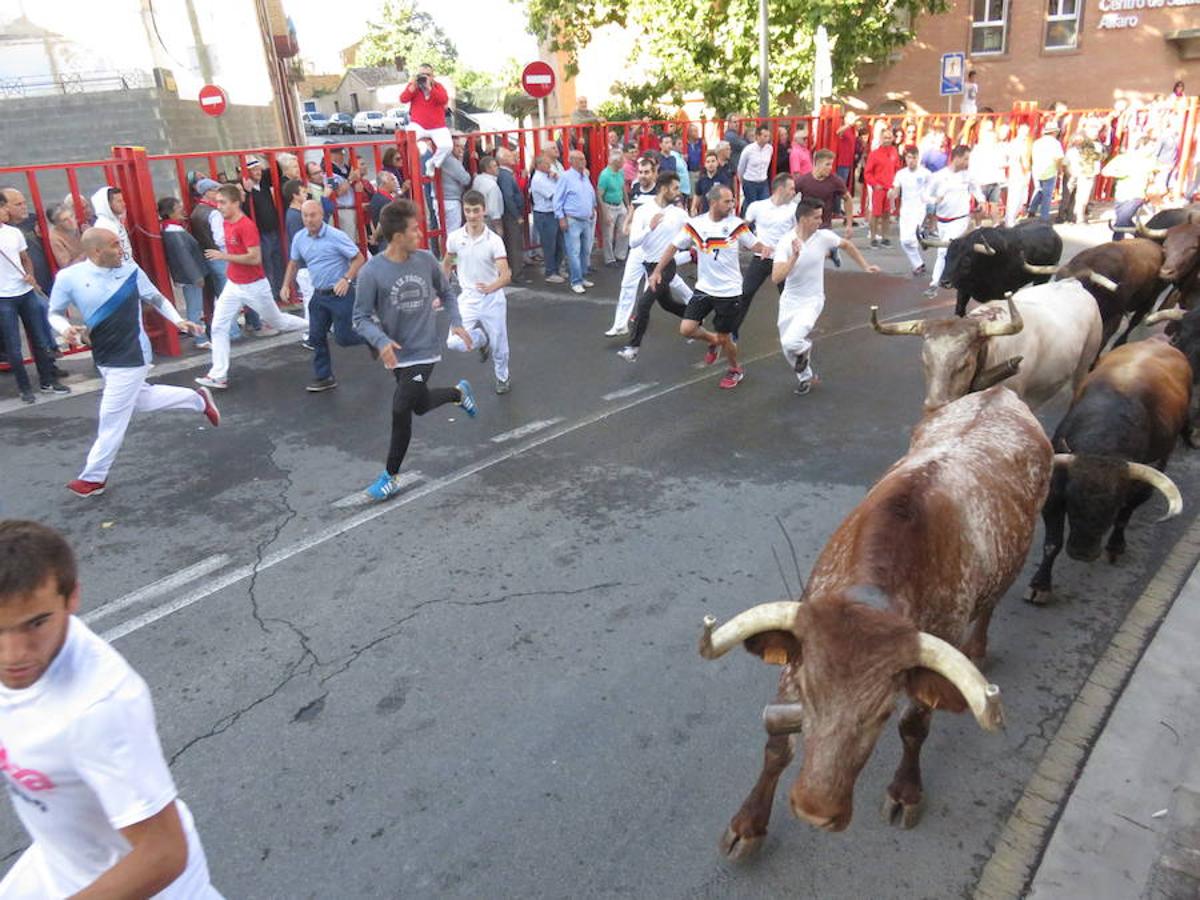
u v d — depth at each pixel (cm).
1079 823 348
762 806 333
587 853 343
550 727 410
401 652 468
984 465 365
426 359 632
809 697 254
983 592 346
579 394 862
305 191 1116
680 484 658
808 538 575
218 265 1080
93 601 527
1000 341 574
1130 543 565
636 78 2491
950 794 368
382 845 349
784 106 2350
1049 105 2441
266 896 329
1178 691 421
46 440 784
